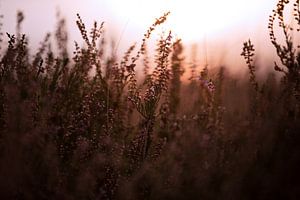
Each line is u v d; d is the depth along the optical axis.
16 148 0.69
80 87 0.96
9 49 0.95
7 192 0.67
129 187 0.73
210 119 0.81
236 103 0.84
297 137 0.73
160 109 0.95
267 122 0.72
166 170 0.73
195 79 0.92
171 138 0.88
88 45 0.98
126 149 0.91
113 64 0.99
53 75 0.93
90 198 0.76
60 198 0.72
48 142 0.79
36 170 0.74
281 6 0.83
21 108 0.75
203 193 0.68
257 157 0.72
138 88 0.98
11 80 0.90
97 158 0.78
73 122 0.90
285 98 0.79
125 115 0.99
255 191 0.67
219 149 0.75
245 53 0.87
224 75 0.91
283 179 0.67
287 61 0.82
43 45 0.97
